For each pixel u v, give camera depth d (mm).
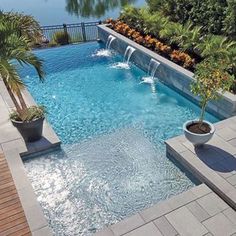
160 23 14242
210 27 12617
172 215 5832
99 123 9914
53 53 16516
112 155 8156
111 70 14094
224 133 8047
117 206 6535
